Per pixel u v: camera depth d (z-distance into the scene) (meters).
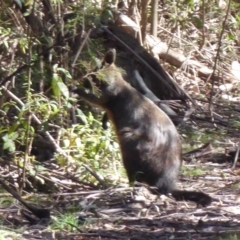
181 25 22.14
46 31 13.47
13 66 13.48
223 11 23.14
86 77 11.70
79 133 12.86
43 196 11.45
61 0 13.66
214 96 19.56
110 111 12.16
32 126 12.77
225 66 21.78
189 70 20.77
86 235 9.41
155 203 11.01
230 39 22.73
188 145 15.12
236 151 13.88
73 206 10.60
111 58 12.45
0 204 10.93
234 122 16.72
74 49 13.69
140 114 11.88
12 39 13.10
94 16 14.40
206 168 13.46
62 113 12.88
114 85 12.02
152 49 20.30
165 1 22.67
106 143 12.52
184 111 17.05
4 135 12.30
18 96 13.36
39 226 9.84
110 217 10.33
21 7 13.16
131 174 11.77
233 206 11.03
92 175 12.06
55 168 12.58
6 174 12.10
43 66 13.19
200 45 22.23
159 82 17.02
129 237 9.32
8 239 9.12
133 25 19.34
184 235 9.39
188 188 12.12
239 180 12.65
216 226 9.85
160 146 11.66
